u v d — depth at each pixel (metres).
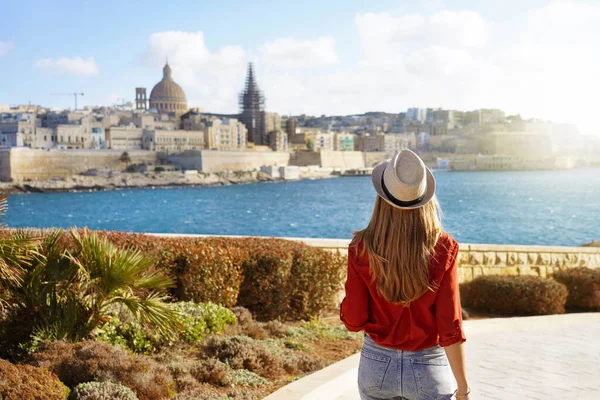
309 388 6.89
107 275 8.34
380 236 3.29
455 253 3.28
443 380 3.28
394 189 3.23
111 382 6.68
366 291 3.36
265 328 11.06
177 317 8.91
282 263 11.95
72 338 8.20
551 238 69.62
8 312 8.29
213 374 8.05
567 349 9.65
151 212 133.12
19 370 6.04
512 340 10.38
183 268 11.13
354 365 8.02
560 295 14.80
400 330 3.29
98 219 118.06
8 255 7.90
